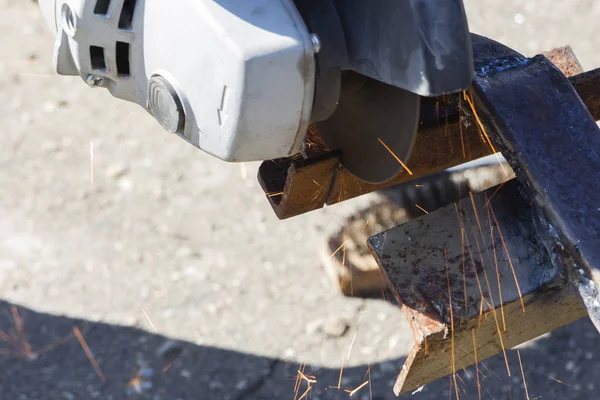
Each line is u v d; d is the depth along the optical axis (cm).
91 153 362
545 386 271
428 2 156
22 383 279
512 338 197
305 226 325
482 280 184
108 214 336
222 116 173
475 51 198
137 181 349
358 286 297
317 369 280
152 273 313
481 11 433
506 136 183
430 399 269
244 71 165
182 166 355
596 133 185
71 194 344
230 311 299
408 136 180
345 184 212
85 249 322
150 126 375
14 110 384
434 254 188
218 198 340
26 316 299
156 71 185
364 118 192
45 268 316
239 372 280
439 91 157
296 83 170
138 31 184
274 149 179
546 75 190
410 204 295
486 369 277
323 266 309
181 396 274
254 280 308
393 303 296
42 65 410
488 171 292
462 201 195
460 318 178
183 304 302
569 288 183
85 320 298
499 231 189
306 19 174
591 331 286
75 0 183
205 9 169
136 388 276
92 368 283
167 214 335
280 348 287
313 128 223
